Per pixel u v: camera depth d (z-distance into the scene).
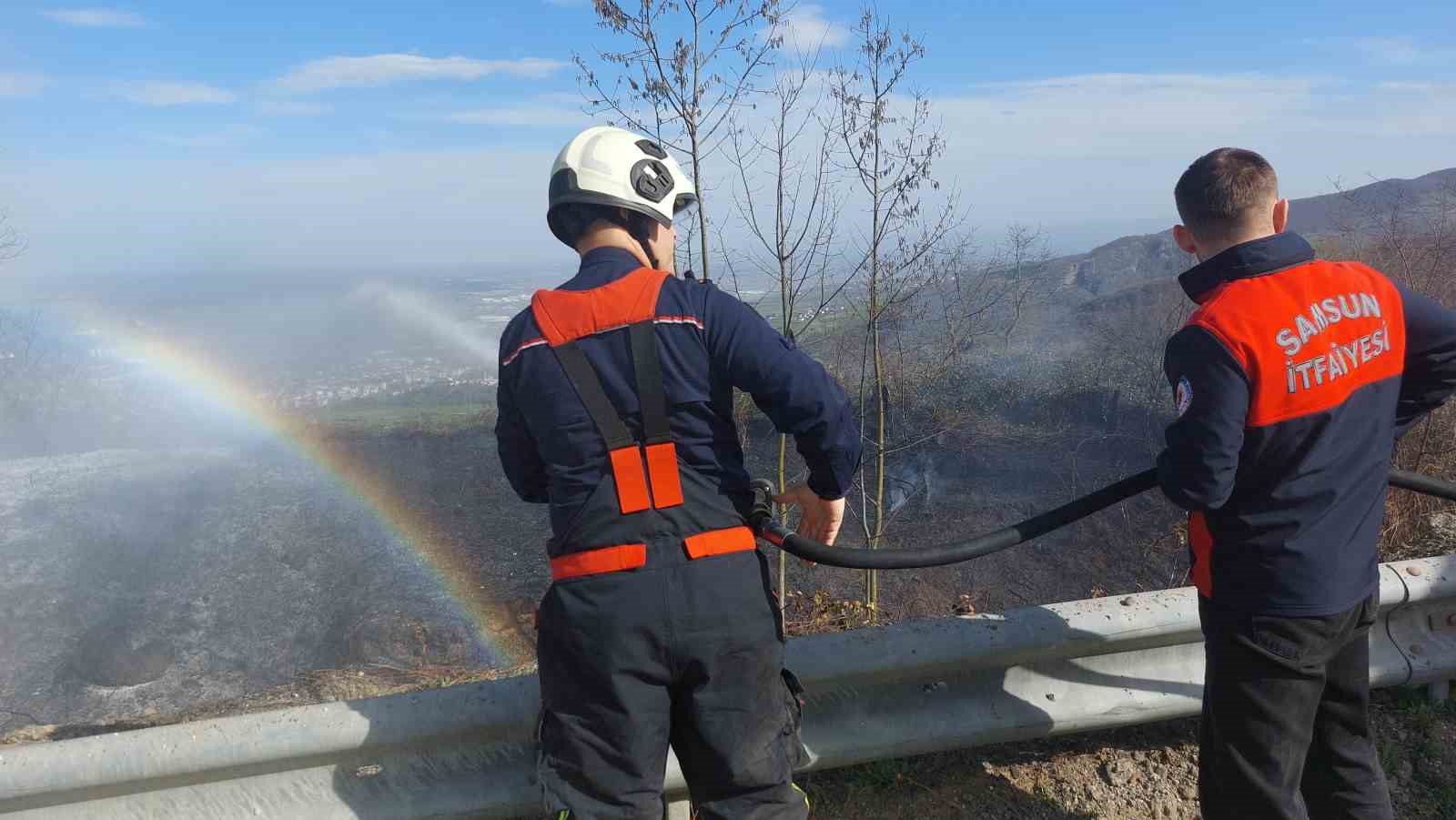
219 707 3.45
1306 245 1.87
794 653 2.29
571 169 1.80
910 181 5.06
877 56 4.97
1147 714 2.50
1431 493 2.15
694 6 4.43
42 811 2.07
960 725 2.40
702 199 4.62
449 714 2.12
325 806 2.13
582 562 1.64
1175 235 2.04
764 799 1.72
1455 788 2.53
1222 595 1.89
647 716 1.65
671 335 1.66
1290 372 1.73
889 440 6.83
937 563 1.97
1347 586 1.81
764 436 7.33
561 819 1.67
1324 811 2.09
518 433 1.84
